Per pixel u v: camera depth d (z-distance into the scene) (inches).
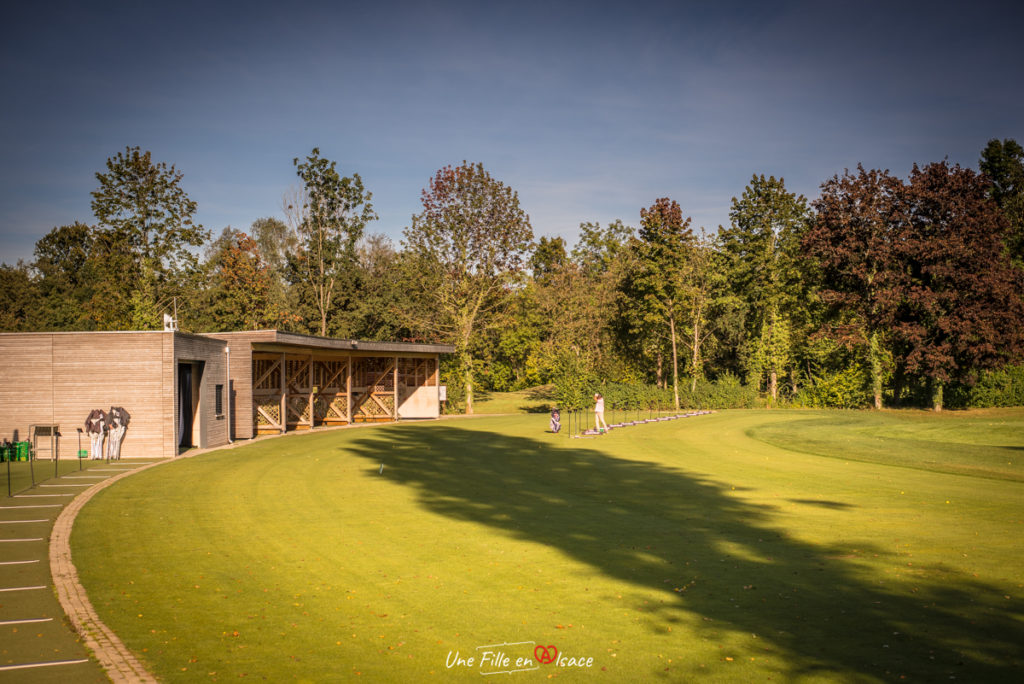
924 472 746.2
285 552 424.5
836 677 254.7
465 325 1720.0
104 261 1702.8
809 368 2000.5
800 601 339.6
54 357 813.9
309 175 2028.8
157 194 1723.7
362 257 2839.6
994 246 1529.3
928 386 1673.2
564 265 2258.9
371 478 689.0
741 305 2020.2
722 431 1164.5
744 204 2076.8
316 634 299.0
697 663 269.3
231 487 628.4
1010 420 1310.3
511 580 373.4
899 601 338.3
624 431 1173.1
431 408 1557.6
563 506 565.9
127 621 309.7
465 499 590.9
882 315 1604.3
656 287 1781.5
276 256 3147.1
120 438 804.6
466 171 1688.0
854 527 494.0
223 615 320.2
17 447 778.8
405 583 368.2
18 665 261.0
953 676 253.9
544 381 2367.1
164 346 820.0
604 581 371.9
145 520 497.4
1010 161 2300.7
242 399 1043.3
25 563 392.5
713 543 449.4
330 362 1412.4
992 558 412.5
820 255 1704.0
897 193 1608.0
